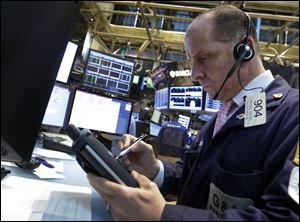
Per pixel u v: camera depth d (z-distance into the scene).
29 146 0.55
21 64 0.49
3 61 0.47
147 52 5.42
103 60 2.03
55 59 0.52
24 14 0.48
